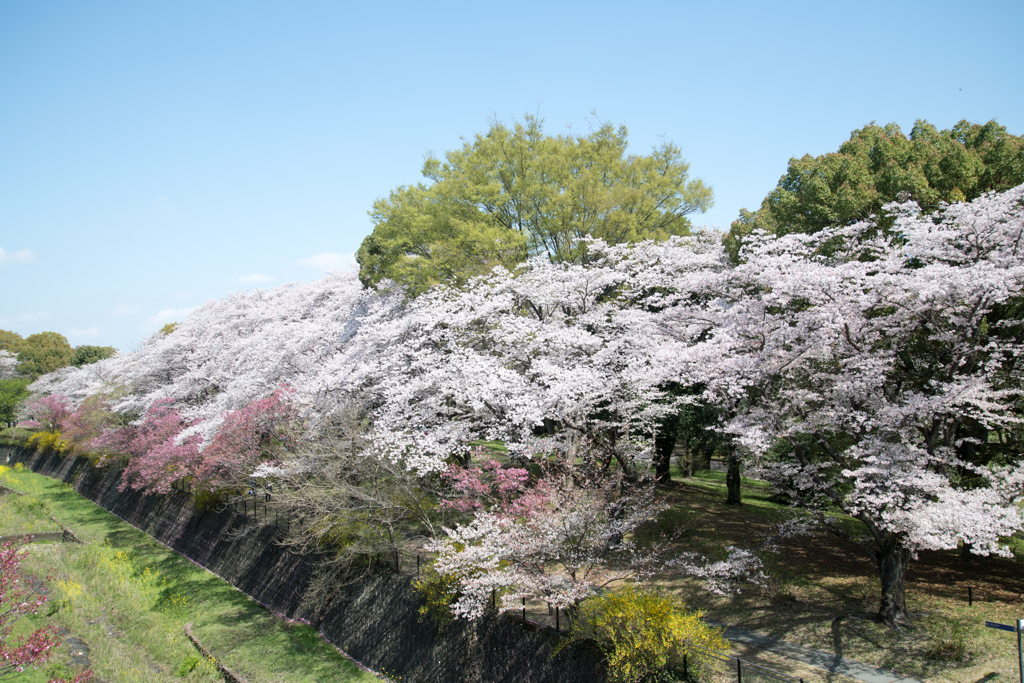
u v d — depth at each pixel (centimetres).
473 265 2430
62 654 1812
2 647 1535
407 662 1634
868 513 1309
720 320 1698
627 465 1852
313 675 1680
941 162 1756
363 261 2867
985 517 1114
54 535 3111
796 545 1808
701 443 2308
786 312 1538
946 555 1670
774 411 1431
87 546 2944
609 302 2158
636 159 2909
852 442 1602
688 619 1175
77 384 5312
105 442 3569
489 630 1470
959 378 1297
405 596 1728
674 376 1591
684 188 2948
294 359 2867
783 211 2005
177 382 3622
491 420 1856
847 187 1806
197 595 2345
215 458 2355
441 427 1872
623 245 2133
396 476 1800
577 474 1592
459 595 1530
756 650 1273
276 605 2145
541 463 1731
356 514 1816
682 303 1930
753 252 1666
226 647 1891
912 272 1337
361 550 1784
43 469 5078
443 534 1795
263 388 2812
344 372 2216
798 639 1310
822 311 1348
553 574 1441
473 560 1416
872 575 1571
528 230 2745
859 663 1198
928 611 1351
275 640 1908
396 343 2278
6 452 5881
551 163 2716
